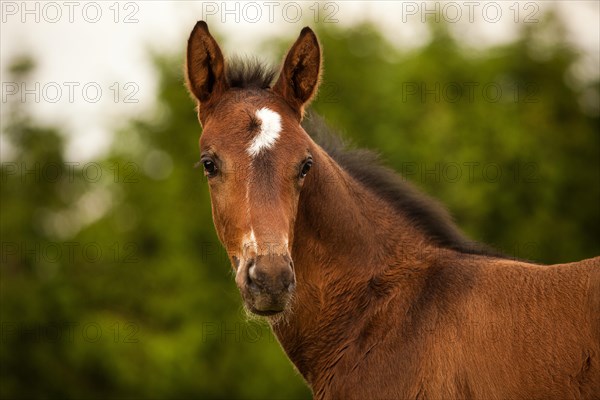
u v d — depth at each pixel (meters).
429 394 4.38
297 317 4.83
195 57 4.83
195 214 21.12
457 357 4.38
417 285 4.67
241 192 4.37
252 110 4.58
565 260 22.28
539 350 4.22
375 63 22.61
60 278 23.11
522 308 4.35
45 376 22.66
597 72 26.91
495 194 21.92
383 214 4.91
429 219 4.95
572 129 25.19
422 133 21.48
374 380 4.53
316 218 4.74
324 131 5.34
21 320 22.86
